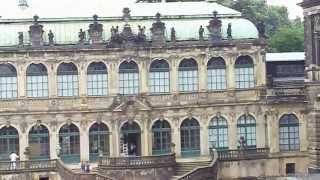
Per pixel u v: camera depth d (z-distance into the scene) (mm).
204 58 116500
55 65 113312
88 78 114375
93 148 114875
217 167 111438
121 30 116562
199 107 116562
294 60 123188
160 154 113812
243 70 117812
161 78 116062
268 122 117625
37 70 113375
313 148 102812
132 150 116312
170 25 117812
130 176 107188
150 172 107938
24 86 112625
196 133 117062
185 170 110750
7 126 112562
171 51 115750
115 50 114312
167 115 116000
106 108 114375
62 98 113625
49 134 113500
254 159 115562
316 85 101812
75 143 114500
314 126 102312
